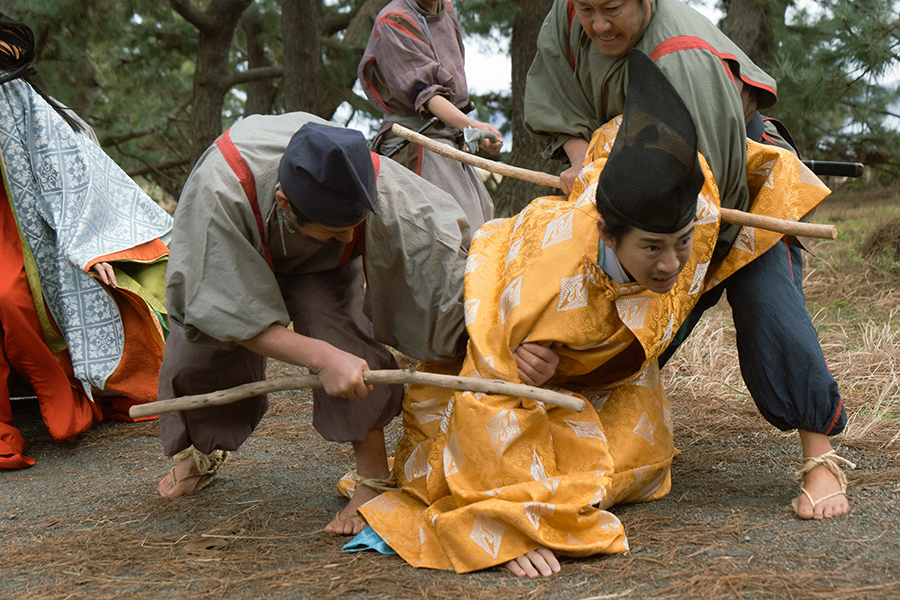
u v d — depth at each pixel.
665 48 2.82
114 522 3.09
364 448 2.96
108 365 4.34
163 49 11.62
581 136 3.22
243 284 2.60
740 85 2.94
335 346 2.89
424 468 2.86
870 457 3.39
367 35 10.84
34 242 4.32
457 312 2.77
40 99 4.39
